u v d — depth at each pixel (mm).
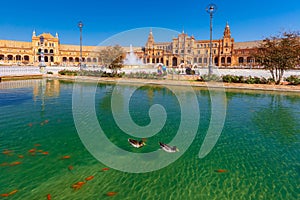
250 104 14312
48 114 11062
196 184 4945
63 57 88125
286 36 22609
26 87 21625
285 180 5129
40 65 34344
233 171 5543
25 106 12914
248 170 5594
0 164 5680
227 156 6441
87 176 5191
